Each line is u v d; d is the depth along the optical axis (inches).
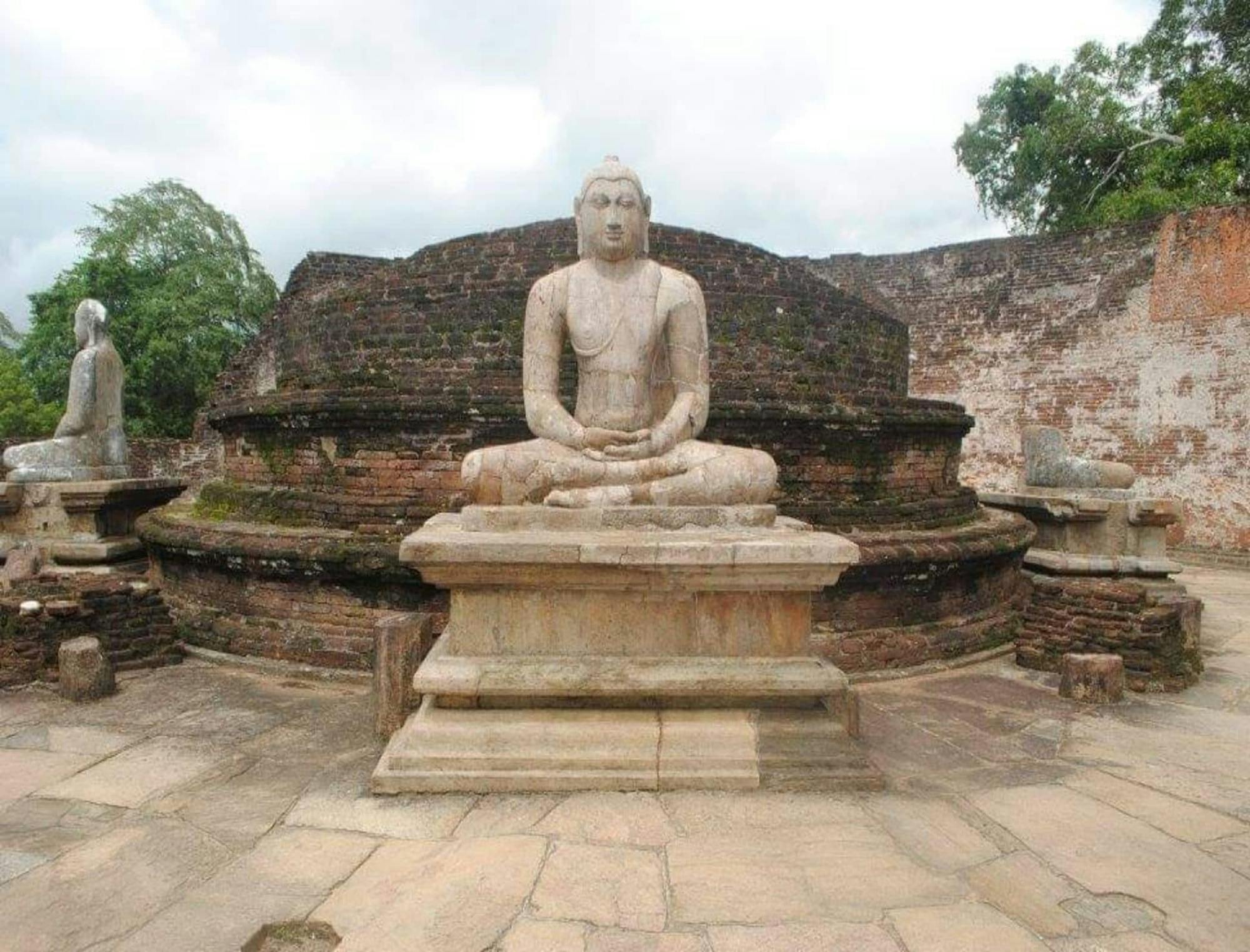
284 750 173.0
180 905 112.0
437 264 289.4
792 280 305.3
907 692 222.7
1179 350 573.3
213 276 1003.9
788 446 265.3
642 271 185.9
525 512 162.6
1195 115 638.5
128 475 337.4
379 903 110.8
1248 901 112.7
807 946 99.0
